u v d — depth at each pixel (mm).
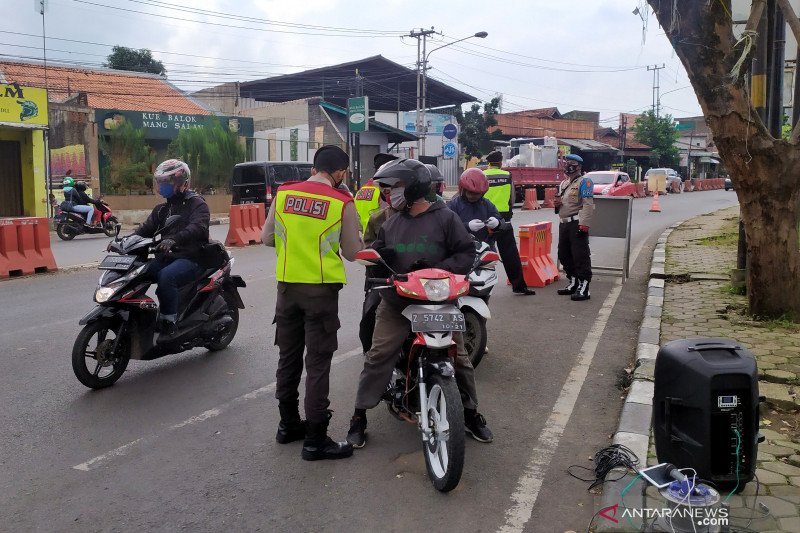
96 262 13281
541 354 6820
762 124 6934
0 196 21734
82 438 4750
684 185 48469
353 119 32031
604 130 63594
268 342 7266
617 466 4066
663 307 8375
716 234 16719
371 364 4445
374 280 4344
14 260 11531
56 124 24562
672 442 3701
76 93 31656
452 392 3889
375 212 5688
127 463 4367
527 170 31234
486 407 5383
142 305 5738
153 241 5848
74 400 5496
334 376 6109
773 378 5516
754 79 8297
